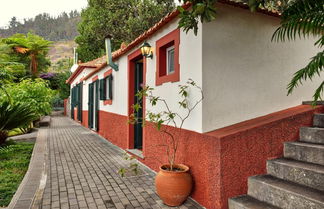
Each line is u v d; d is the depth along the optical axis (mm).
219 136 3303
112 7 20953
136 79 7355
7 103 8016
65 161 6320
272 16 4281
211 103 3791
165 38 4891
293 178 3154
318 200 2545
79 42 24531
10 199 3965
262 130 3520
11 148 8016
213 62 3820
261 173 3508
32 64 25078
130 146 7328
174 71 4617
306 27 3131
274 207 2967
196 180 3797
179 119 4379
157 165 5215
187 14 3092
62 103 30938
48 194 4090
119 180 4805
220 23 3891
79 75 17859
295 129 3777
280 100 4352
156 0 20609
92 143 9109
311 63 2852
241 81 4016
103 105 10648
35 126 15000
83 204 3709
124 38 20875
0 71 8547
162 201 3824
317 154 3244
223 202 3277
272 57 4293
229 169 3307
